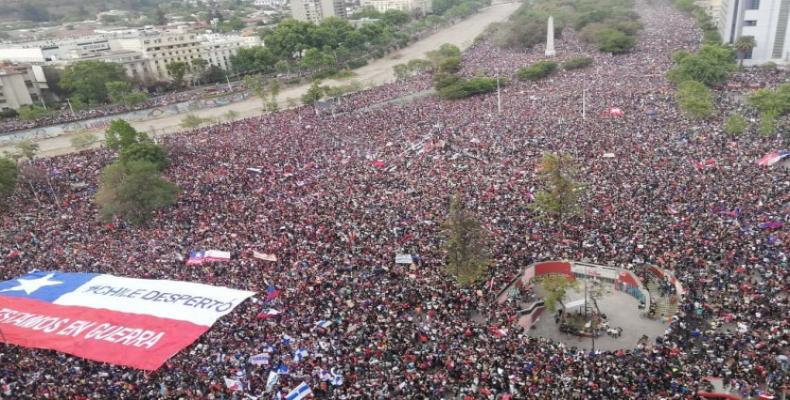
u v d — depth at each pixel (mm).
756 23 163250
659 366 44500
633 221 67375
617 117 111688
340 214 77500
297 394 42656
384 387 43031
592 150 92750
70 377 47031
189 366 47531
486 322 54062
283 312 54531
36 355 50688
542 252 64625
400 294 57344
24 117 181875
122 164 95562
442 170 91125
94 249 74438
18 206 99750
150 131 172875
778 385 41812
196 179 102000
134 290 56188
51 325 51812
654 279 59375
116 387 45188
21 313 54062
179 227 79625
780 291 51562
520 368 44562
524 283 61844
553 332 56656
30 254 74375
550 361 45625
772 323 47812
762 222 63281
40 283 58938
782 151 81188
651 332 54594
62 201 100312
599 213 70250
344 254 65875
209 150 121500
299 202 83938
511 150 97375
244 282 60969
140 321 51188
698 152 87500
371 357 47281
